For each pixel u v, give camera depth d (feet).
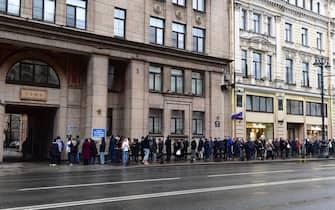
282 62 143.02
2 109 86.07
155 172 69.36
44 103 92.17
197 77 118.52
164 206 33.40
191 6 117.39
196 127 116.37
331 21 165.27
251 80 131.03
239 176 60.80
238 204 34.68
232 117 121.90
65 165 84.79
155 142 98.78
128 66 102.78
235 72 125.70
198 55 115.24
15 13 85.71
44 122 101.09
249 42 131.54
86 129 94.53
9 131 212.02
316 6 160.66
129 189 44.39
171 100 110.11
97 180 54.75
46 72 93.71
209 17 121.49
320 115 157.17
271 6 140.26
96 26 96.22
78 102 97.76
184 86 114.01
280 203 35.42
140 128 102.12
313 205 34.47
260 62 136.56
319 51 159.74
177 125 112.16
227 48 125.70
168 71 110.32
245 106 127.85
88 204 34.14
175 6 113.50
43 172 70.33
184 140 107.55
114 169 77.51
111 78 104.06
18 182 52.47
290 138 146.82
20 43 84.79
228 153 111.04
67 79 96.22
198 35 119.03
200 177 58.90
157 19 109.70
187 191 42.65
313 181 53.88
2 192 41.91
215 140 110.11
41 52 91.97
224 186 47.37
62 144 90.53
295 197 39.09
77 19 94.38
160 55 107.55
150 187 46.21
